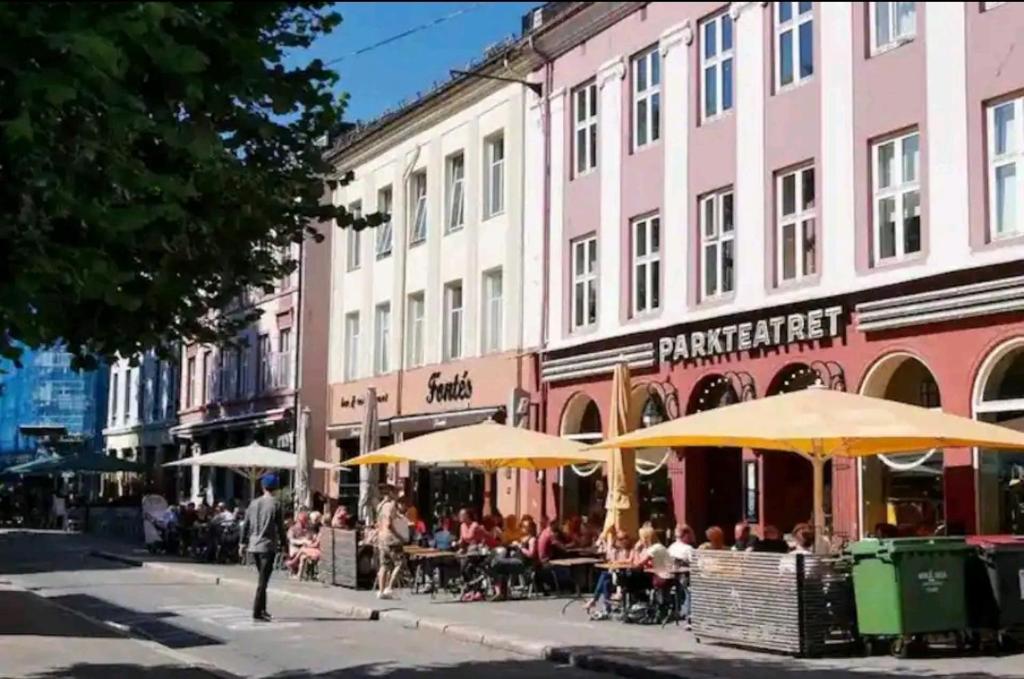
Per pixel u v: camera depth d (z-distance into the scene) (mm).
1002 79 17969
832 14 21125
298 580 25188
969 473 17844
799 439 13648
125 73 6277
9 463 62500
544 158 29109
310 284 41562
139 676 11750
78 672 11977
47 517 55562
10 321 6652
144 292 7930
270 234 9812
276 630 17125
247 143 8414
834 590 13836
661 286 24875
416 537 24266
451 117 33500
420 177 35750
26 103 5859
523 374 29266
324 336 41594
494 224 31109
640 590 17578
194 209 8289
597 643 14953
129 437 61250
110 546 37938
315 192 9375
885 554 13461
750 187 22609
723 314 22688
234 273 9508
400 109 35500
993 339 17625
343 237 40344
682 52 24672
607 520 21375
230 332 10281
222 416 48750
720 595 14688
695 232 24000
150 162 7250
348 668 13469
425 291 34500
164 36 6160
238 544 30547
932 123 19031
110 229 6492
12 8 5781
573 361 27203
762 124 22469
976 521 17688
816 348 20781
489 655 14773
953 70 18766
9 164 6320
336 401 40000
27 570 28797
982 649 14070
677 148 24656
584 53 27938
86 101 6199
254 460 32500
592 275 27406
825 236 20875
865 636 13695
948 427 14000
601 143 27109
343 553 23453
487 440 21422
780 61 22453
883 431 13633
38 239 6500
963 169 18438
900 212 19656
